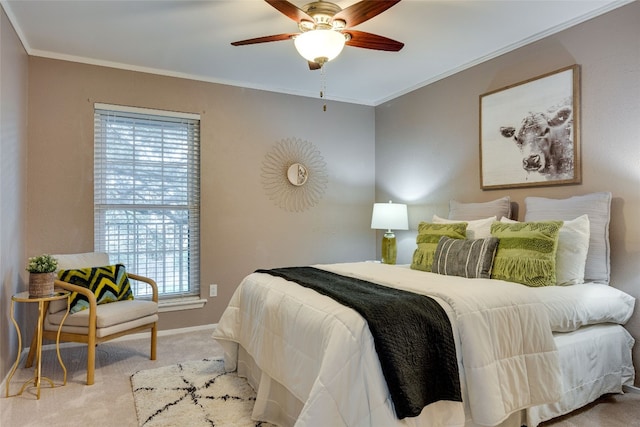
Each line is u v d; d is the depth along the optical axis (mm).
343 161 4730
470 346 1771
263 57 3465
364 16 2219
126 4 2566
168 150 3848
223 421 2084
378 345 1586
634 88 2457
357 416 1511
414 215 4285
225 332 2703
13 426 2043
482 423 1702
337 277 2520
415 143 4262
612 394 2391
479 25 2881
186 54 3396
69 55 3398
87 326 2631
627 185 2486
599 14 2631
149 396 2373
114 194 3627
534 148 3021
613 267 2533
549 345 1962
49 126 3350
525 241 2486
